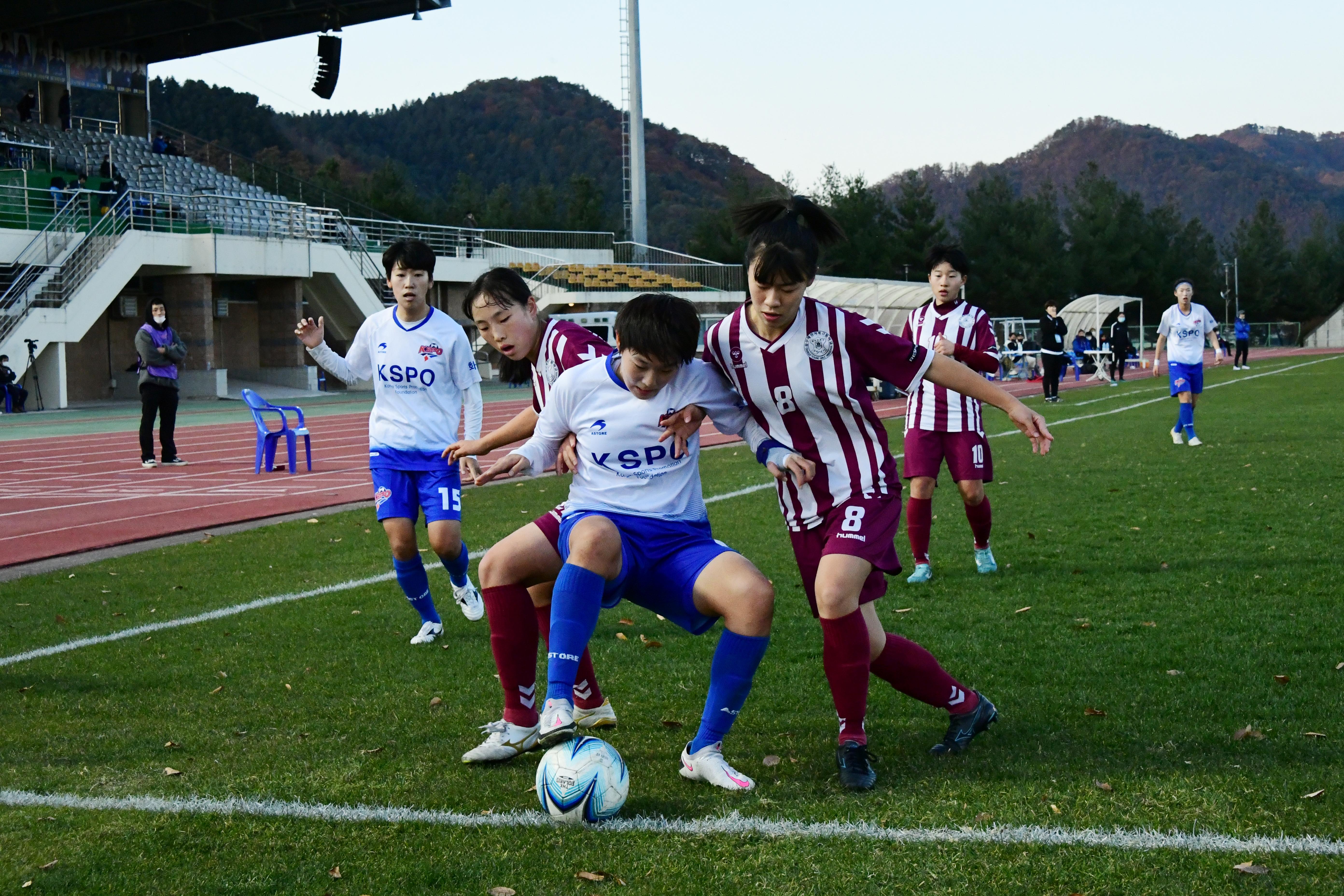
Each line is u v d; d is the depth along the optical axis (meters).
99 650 5.26
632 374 3.50
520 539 3.72
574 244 48.97
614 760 3.26
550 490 11.12
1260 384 25.67
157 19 33.66
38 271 28.02
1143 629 5.18
